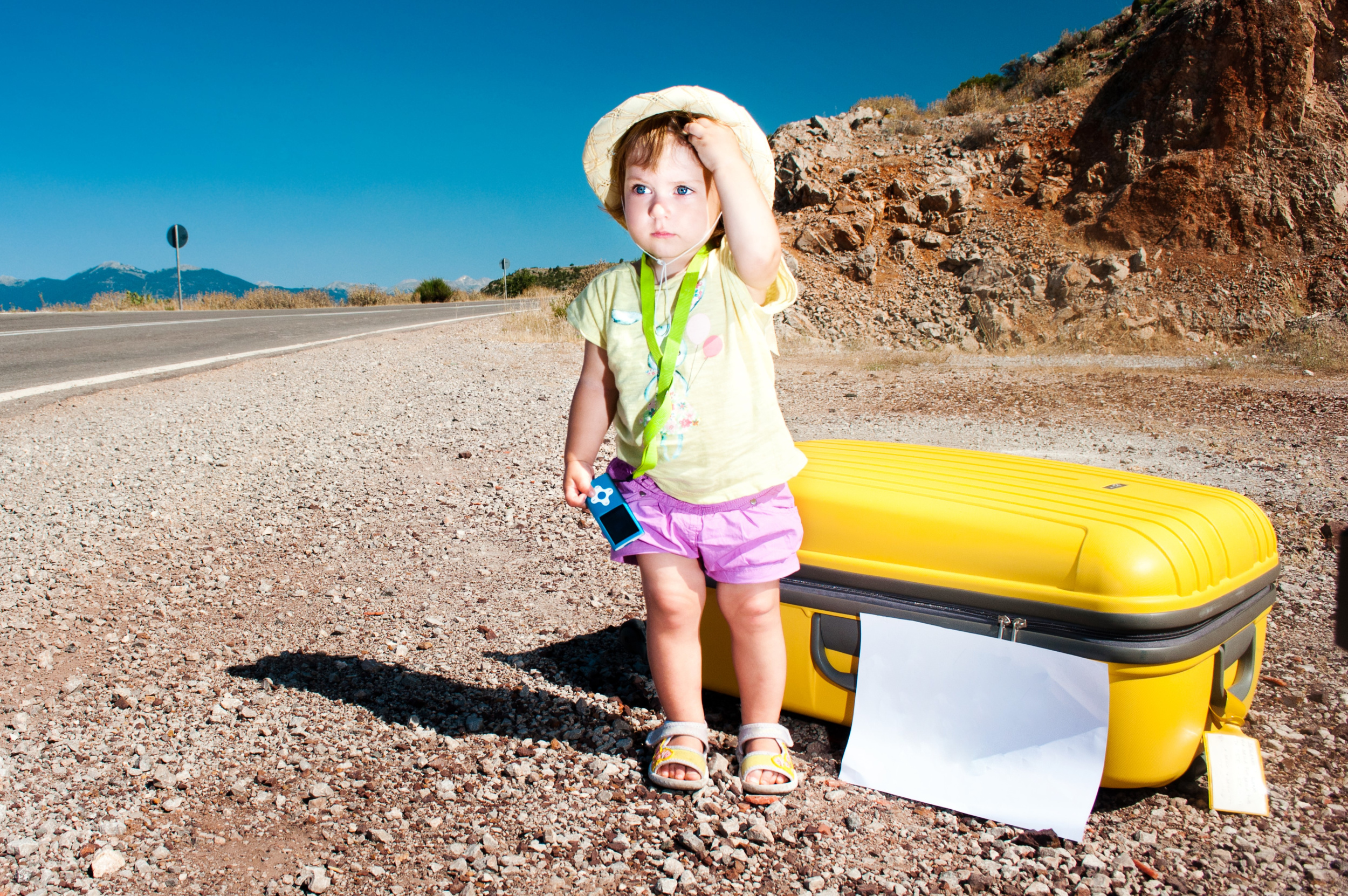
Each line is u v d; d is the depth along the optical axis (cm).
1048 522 208
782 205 2148
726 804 220
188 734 253
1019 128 2114
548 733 256
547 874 191
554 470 587
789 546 223
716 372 214
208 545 432
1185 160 1805
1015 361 1388
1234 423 754
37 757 238
